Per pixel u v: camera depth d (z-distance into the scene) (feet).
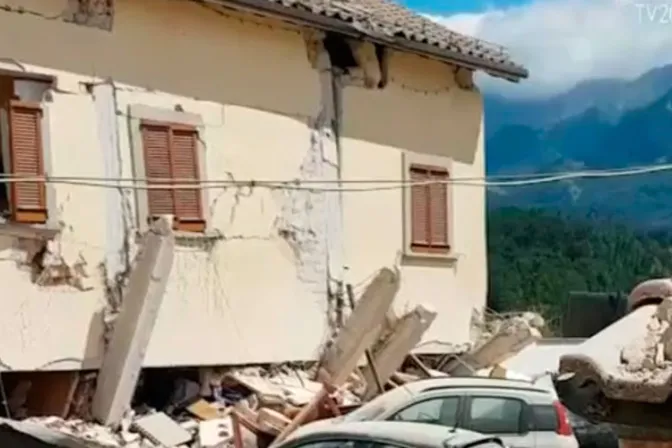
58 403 43.39
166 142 46.52
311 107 53.26
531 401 42.11
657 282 17.47
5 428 25.48
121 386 43.16
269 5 47.80
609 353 15.78
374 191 56.24
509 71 63.26
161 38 46.65
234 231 49.24
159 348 45.91
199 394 48.08
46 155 42.37
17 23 41.70
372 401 43.47
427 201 59.41
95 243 43.91
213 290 48.11
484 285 63.62
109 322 44.16
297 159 52.29
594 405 15.60
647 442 15.30
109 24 44.78
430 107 59.98
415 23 60.34
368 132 55.98
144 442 43.27
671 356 15.15
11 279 41.39
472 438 30.81
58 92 42.96
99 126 44.29
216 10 48.80
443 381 42.47
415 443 30.42
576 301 85.46
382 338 52.34
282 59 51.88
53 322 42.60
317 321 52.90
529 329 58.95
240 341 49.21
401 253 57.62
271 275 50.85
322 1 52.49
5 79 41.96
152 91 46.16
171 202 46.70
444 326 59.98
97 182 43.80
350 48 55.36
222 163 48.75
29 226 41.60
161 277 42.98
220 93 48.88
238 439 44.09
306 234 52.54
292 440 33.32
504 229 125.80
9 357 41.24
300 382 50.80
